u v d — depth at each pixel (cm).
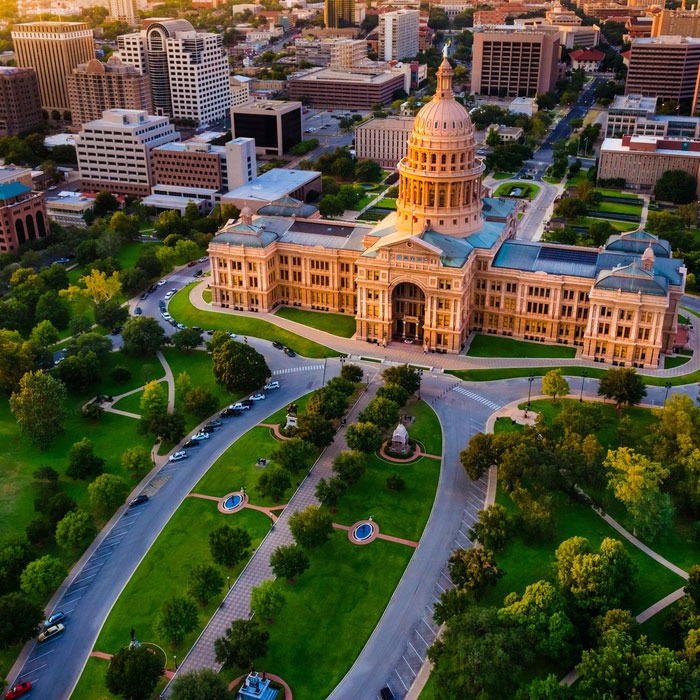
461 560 14862
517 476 17375
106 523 17088
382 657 13625
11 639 13500
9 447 19888
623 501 16625
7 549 15288
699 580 14138
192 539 16538
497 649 12450
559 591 14025
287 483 17462
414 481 18275
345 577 15400
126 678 12475
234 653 13112
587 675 12344
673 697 11744
